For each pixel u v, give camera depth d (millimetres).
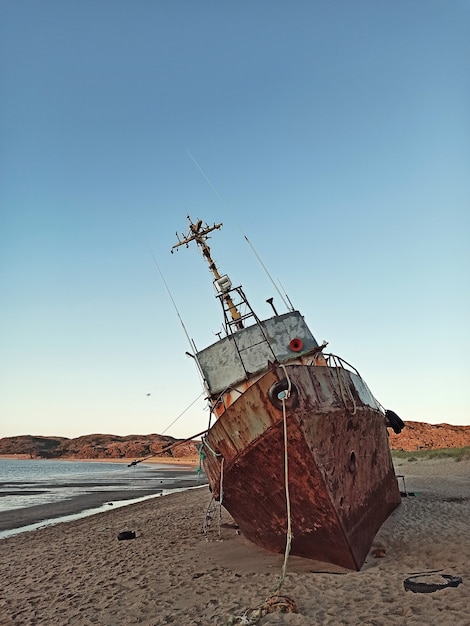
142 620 6387
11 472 78125
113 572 9461
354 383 9336
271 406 7387
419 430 77188
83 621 6688
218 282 12625
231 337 10844
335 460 7758
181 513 18219
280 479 7688
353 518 7863
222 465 8359
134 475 61969
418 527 10016
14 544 15156
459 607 5273
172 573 8641
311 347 10547
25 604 8016
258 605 6191
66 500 29578
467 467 27359
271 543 8648
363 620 5277
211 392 10461
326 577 7051
